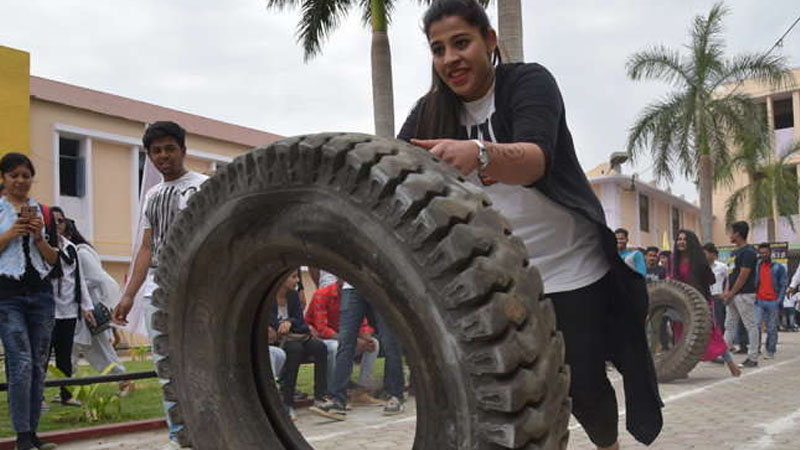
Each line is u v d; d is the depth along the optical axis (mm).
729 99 26219
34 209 5367
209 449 2557
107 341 8094
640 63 26109
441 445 1812
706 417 6703
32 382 5480
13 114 21531
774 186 33531
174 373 2621
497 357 1670
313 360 7336
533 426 1713
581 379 2736
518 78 2566
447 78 2615
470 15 2547
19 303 5371
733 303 13664
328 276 8156
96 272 8016
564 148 2678
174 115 27109
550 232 2754
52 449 5730
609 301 2838
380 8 15312
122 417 7047
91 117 24078
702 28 25812
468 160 2072
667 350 10203
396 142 1960
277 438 2607
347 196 1904
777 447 5344
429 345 1787
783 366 11680
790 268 39156
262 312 2545
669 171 26625
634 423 2818
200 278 2453
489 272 1704
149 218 5000
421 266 1759
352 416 7137
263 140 29172
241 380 2549
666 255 16266
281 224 2105
